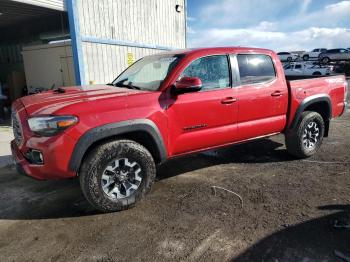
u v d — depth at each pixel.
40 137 3.25
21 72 12.91
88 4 9.53
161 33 12.94
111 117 3.42
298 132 5.27
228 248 2.92
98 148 3.44
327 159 5.50
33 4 8.43
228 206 3.75
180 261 2.75
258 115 4.76
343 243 2.95
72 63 10.30
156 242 3.04
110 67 10.54
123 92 3.82
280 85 5.00
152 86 4.05
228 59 4.49
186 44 14.71
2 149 6.34
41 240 3.12
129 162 3.63
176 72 3.99
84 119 3.30
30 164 3.35
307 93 5.27
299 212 3.56
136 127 3.57
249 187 4.30
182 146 4.08
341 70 32.78
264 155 5.77
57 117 3.19
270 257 2.77
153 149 3.91
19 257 2.85
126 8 10.99
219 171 4.96
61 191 4.30
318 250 2.85
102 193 3.49
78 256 2.85
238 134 4.60
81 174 3.42
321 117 5.55
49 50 10.75
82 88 4.32
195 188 4.30
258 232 3.16
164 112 3.80
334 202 3.80
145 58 5.04
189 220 3.44
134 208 3.74
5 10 10.30
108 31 10.33
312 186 4.30
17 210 3.76
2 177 4.86
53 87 11.00
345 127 8.18
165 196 4.06
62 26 12.23
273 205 3.75
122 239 3.10
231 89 4.43
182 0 14.10
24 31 14.50
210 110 4.20
